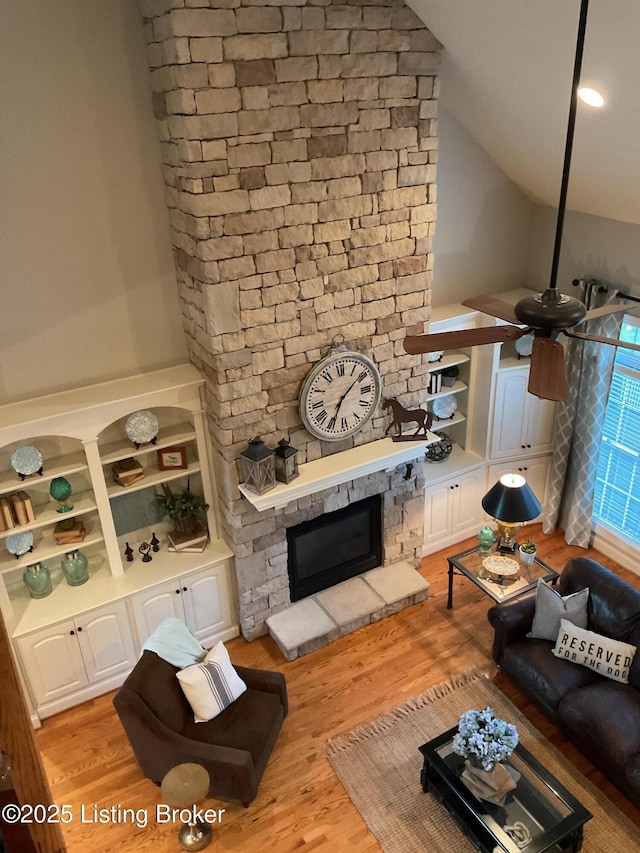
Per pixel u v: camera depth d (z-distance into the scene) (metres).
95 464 4.44
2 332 4.15
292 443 4.81
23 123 3.81
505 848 3.43
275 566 5.17
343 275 4.50
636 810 3.98
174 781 3.55
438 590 5.77
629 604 4.45
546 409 5.98
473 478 6.10
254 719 4.16
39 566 4.64
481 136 5.11
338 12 3.83
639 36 2.96
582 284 5.44
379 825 3.98
